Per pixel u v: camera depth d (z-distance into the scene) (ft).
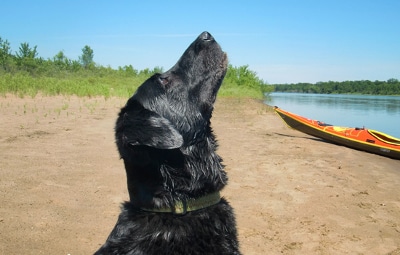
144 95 2.64
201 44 2.91
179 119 2.69
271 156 8.34
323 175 7.02
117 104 16.38
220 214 2.58
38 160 6.95
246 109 19.74
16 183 5.73
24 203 5.05
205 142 2.74
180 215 2.46
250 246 4.29
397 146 8.89
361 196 5.98
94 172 6.46
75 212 4.89
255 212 5.21
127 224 2.50
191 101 2.78
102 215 4.84
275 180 6.61
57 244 4.09
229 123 13.42
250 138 10.48
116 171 6.57
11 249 3.93
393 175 7.29
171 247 2.38
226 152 8.55
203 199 2.55
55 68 36.73
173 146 2.31
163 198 2.46
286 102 37.29
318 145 9.95
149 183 2.49
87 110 13.70
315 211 5.32
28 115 11.64
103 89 21.59
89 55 78.69
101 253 2.48
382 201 5.80
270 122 14.23
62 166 6.69
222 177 2.74
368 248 4.35
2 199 5.12
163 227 2.41
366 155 9.17
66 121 11.00
